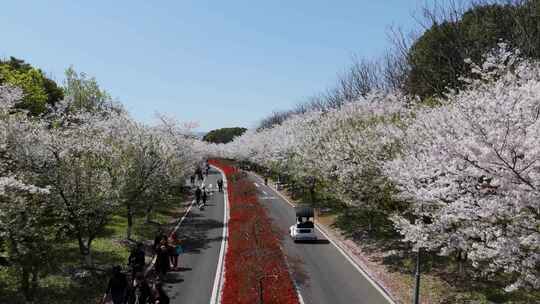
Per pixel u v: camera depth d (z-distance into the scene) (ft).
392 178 55.31
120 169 78.64
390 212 77.00
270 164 216.13
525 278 32.94
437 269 66.28
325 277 66.13
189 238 96.89
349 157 81.97
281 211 133.80
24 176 56.49
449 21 123.85
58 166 61.16
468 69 107.04
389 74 169.48
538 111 33.96
